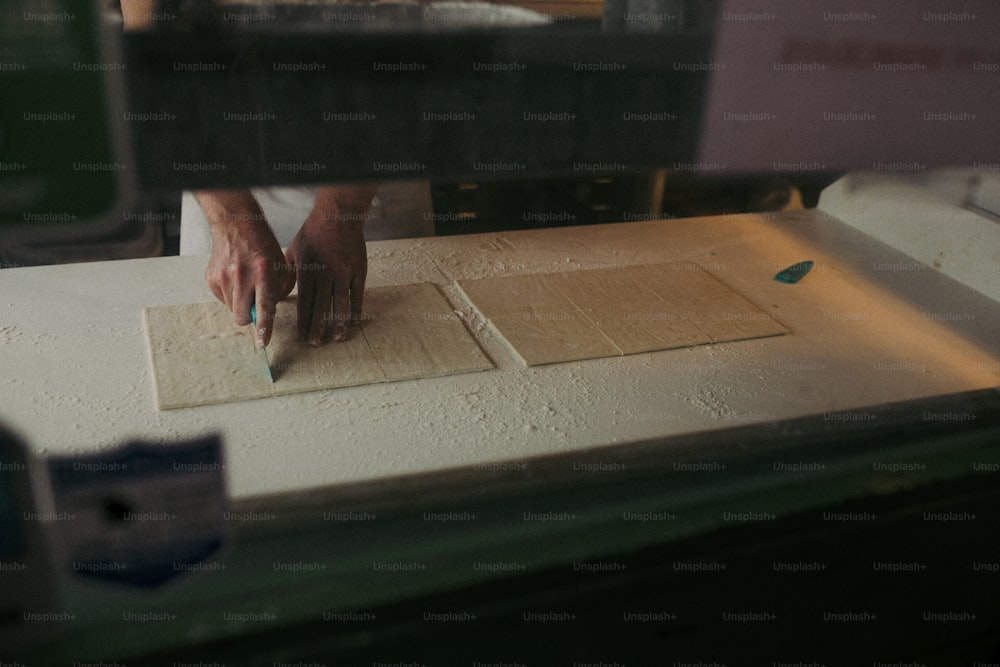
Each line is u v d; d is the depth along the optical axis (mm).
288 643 678
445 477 802
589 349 1139
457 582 741
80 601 644
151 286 1267
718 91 412
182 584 672
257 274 1121
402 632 711
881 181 1520
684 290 1325
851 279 1386
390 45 358
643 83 398
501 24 382
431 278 1353
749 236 1552
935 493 894
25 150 330
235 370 1049
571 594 764
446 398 1019
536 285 1329
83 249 1636
